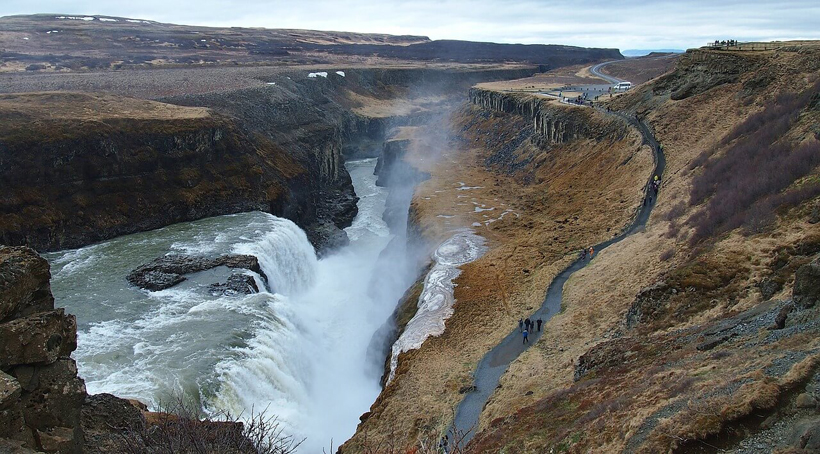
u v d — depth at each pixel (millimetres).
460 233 65062
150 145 68812
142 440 17016
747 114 61594
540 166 90312
